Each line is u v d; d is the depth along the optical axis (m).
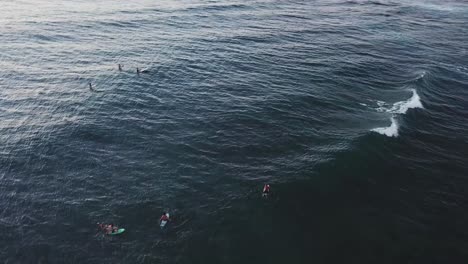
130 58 59.53
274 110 44.75
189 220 28.84
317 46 67.75
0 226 28.33
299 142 38.53
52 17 78.81
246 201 30.55
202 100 47.03
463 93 52.47
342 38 73.19
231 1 99.56
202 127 41.16
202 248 26.62
